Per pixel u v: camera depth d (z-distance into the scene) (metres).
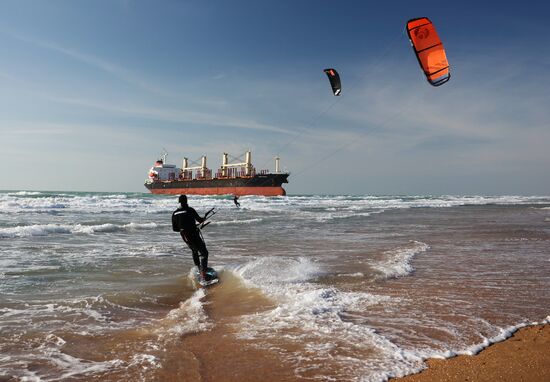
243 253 9.68
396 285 6.16
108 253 9.46
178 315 4.74
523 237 13.02
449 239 12.51
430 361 3.27
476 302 5.16
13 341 3.83
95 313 4.83
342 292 5.66
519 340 3.76
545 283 6.31
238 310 4.93
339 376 2.99
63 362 3.33
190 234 6.95
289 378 2.97
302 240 12.32
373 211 31.97
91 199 36.25
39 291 5.84
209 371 3.12
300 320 4.39
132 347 3.67
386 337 3.85
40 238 11.88
